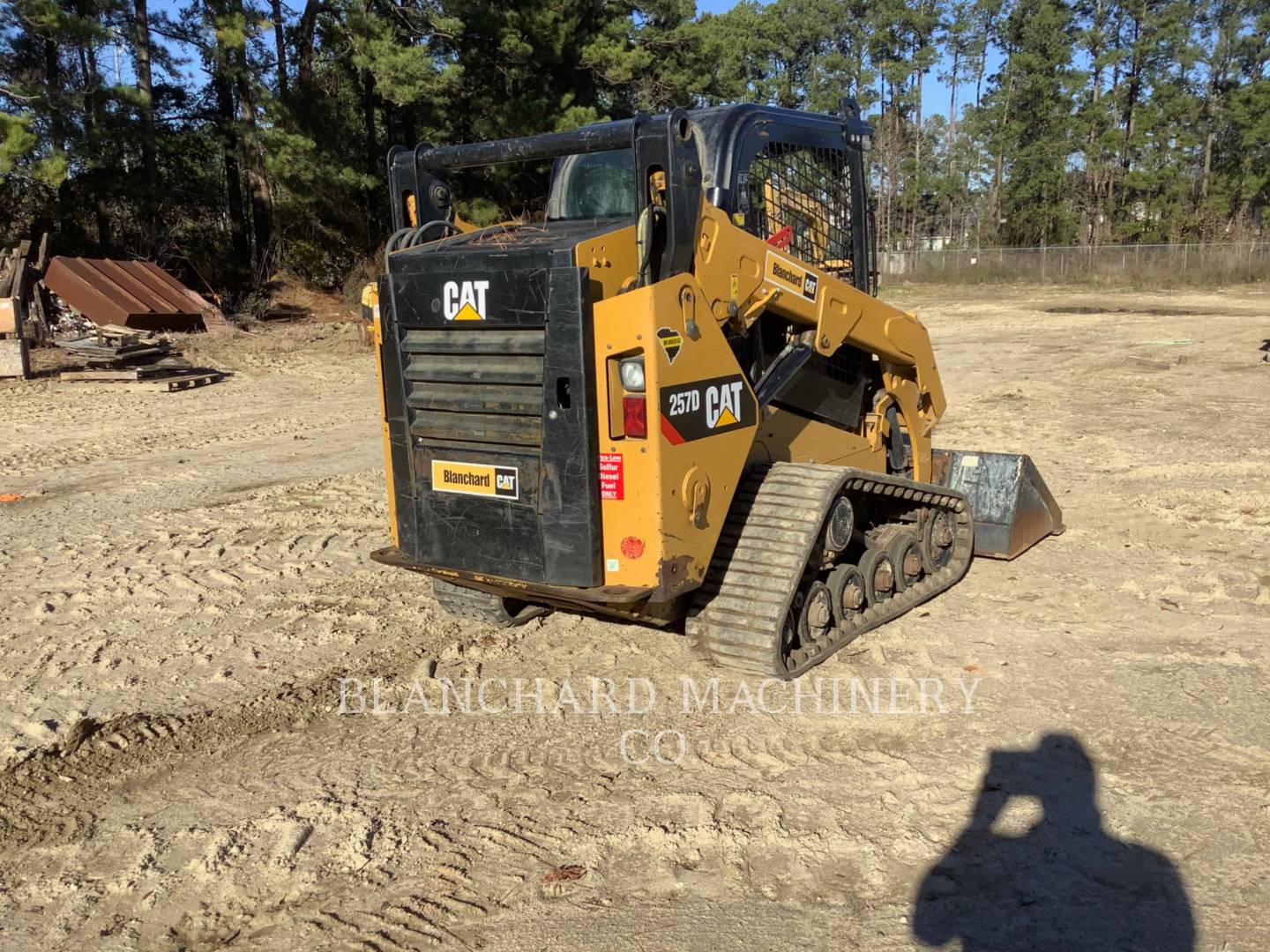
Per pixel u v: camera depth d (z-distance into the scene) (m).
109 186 25.08
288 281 27.22
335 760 4.26
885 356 5.92
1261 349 17.20
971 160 64.88
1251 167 49.94
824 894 3.27
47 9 20.20
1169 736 4.22
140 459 10.55
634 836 3.62
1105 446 10.05
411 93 23.73
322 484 9.32
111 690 5.00
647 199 4.12
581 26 29.33
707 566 4.45
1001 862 3.40
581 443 4.12
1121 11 57.62
